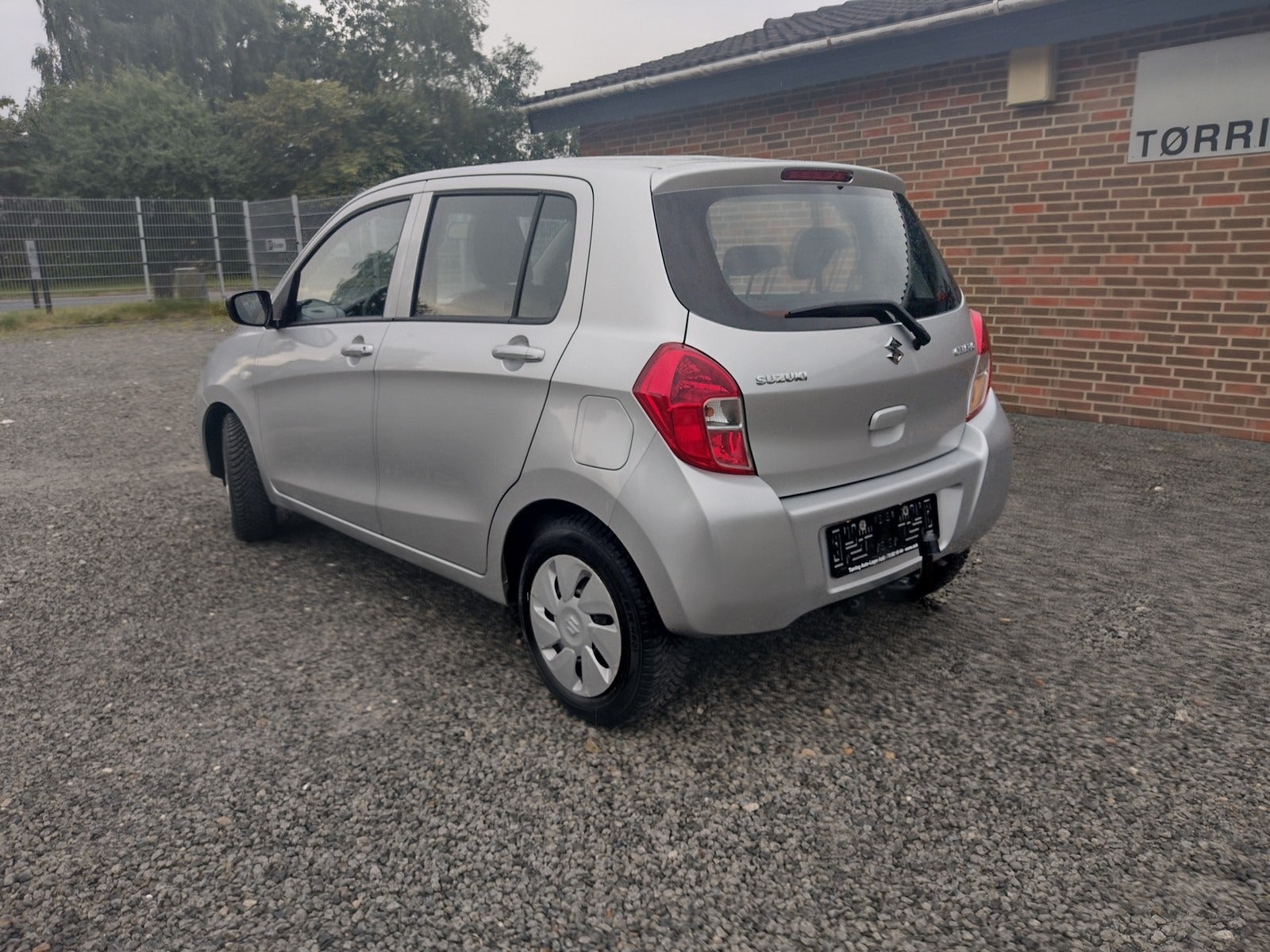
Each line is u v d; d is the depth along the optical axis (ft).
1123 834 8.21
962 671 11.16
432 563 11.68
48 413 27.27
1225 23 20.71
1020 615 12.71
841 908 7.40
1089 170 23.20
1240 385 21.84
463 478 10.75
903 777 9.08
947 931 7.14
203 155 112.98
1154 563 14.52
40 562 14.94
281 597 13.52
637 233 9.25
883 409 9.64
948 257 26.13
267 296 13.99
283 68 186.09
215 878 7.74
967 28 23.81
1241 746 9.55
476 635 12.23
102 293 58.75
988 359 11.48
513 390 9.92
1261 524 16.24
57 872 7.82
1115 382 23.71
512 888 7.64
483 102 200.23
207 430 16.02
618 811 8.62
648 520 8.63
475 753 9.53
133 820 8.50
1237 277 21.47
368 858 7.99
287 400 13.58
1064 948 6.96
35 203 56.70
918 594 12.31
